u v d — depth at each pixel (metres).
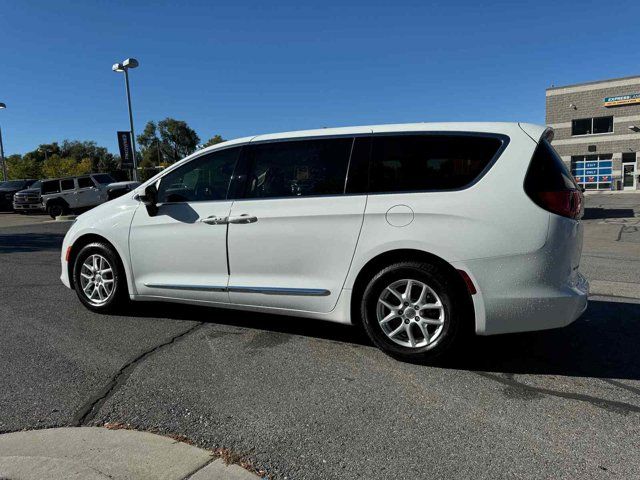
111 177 23.23
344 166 3.90
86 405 3.09
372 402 3.11
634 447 2.60
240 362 3.76
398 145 3.79
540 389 3.30
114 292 4.88
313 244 3.90
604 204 23.89
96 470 2.39
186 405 3.08
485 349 4.03
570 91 37.03
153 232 4.60
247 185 4.24
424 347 3.62
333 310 3.91
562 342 4.21
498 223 3.39
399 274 3.62
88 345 4.16
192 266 4.44
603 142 36.09
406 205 3.62
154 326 4.65
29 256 9.63
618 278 6.73
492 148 3.56
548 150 3.55
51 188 22.36
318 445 2.63
